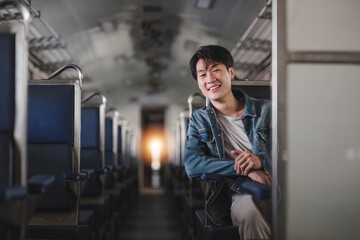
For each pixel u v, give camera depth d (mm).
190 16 7102
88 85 11469
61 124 2336
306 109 1552
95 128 3451
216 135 2129
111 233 3996
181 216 4273
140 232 4438
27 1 4219
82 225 2234
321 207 1538
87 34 7535
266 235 1632
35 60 6586
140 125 13492
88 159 3424
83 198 3369
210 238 1944
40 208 2283
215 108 2209
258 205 1615
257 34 5477
